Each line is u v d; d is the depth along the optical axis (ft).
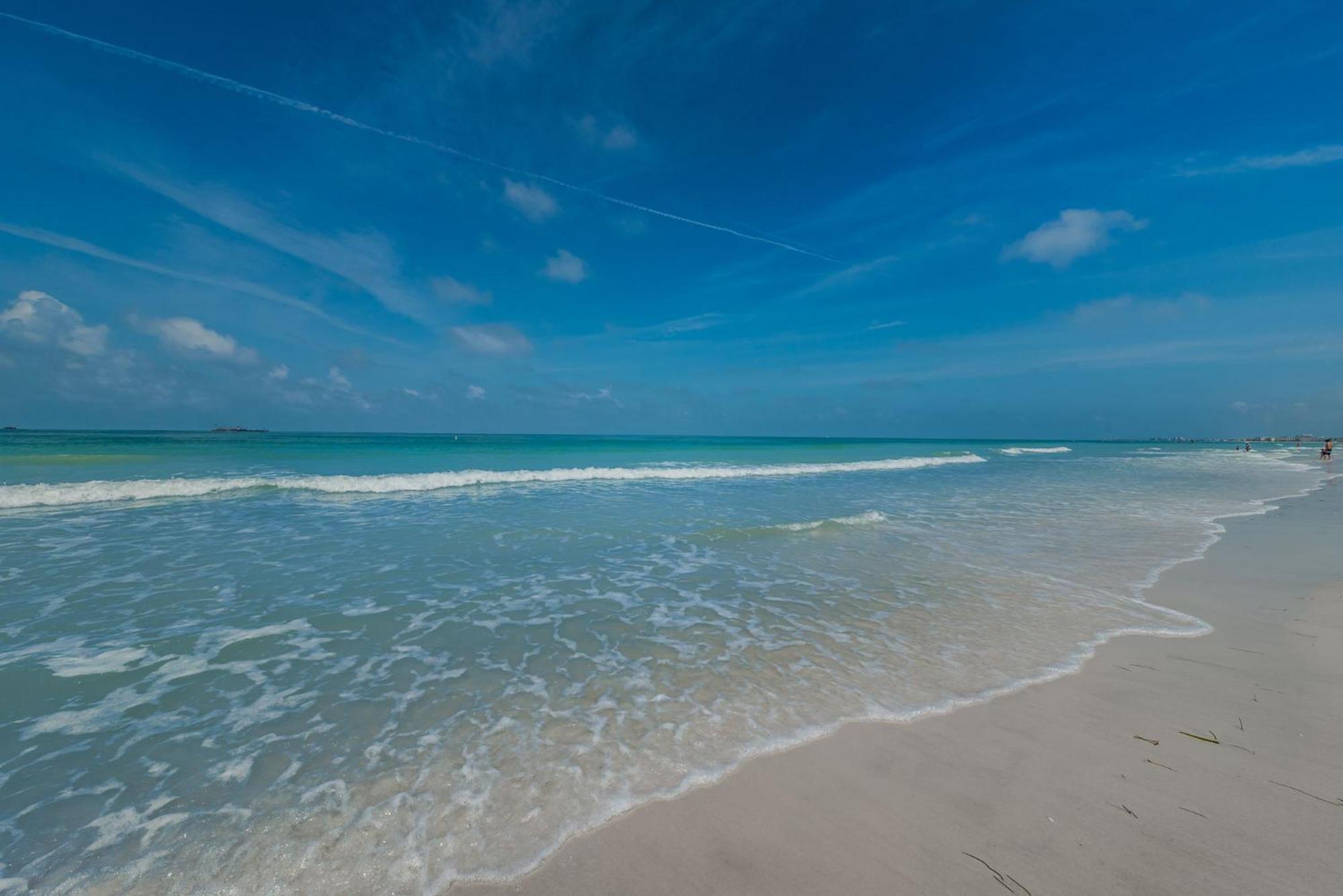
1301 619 20.57
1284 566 28.22
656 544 31.94
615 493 54.03
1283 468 105.91
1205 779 11.07
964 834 9.57
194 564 25.96
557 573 26.03
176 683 14.78
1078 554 30.71
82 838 9.18
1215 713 13.74
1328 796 10.53
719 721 13.29
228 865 8.73
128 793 10.33
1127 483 72.08
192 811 9.91
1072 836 9.50
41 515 36.63
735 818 9.94
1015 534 36.19
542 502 47.26
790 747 12.20
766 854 9.09
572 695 14.51
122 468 60.54
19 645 16.81
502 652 17.21
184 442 124.16
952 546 32.58
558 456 102.78
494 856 9.00
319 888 8.37
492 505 44.88
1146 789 10.74
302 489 50.88
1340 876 8.60
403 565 26.71
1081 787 10.82
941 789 10.77
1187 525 39.91
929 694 14.75
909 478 77.20
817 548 31.78
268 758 11.51
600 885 8.49
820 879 8.59
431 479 57.31
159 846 9.08
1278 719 13.43
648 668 16.20
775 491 58.39
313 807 10.04
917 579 25.86
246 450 98.12
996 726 13.11
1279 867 8.79
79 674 15.12
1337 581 25.64
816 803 10.36
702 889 8.41
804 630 19.35
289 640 17.76
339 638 18.08
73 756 11.43
